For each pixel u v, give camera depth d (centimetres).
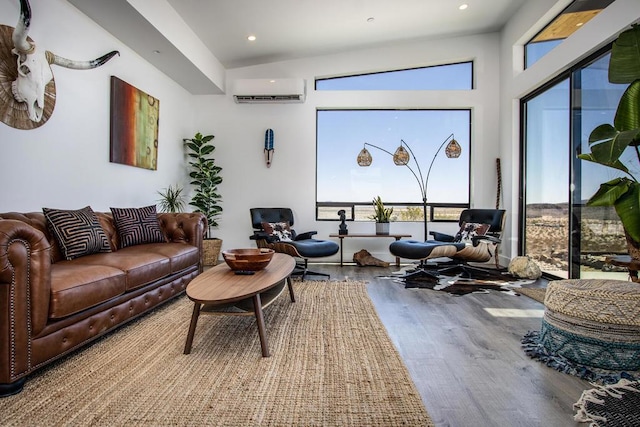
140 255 259
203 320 253
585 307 183
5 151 237
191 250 327
